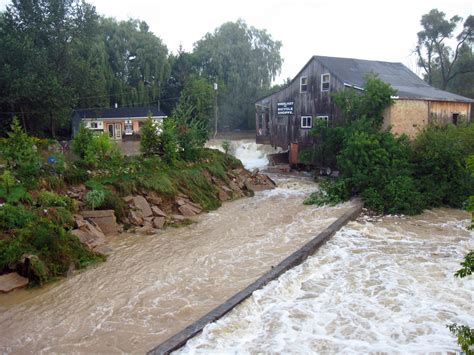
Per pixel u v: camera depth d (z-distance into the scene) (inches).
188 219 655.1
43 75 1179.3
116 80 1760.6
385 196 707.4
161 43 1999.3
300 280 407.2
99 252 499.5
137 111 1587.1
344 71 1038.4
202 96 1700.3
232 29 2197.3
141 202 642.2
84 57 1678.2
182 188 740.0
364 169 765.3
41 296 394.6
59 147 837.8
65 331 333.1
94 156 694.5
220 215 696.4
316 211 704.4
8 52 1136.8
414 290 384.8
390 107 890.7
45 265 430.3
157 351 282.5
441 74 1818.4
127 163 729.6
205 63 2177.7
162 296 391.5
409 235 563.2
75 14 1325.0
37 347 311.6
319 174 1037.2
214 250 517.0
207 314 333.1
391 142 784.3
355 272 429.7
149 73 1897.1
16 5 1250.0
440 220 642.8
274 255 494.3
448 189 729.6
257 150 1390.3
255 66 2170.3
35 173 578.6
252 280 422.9
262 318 335.3
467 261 225.0
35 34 1258.0
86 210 580.4
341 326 322.3
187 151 863.1
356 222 628.7
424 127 891.4
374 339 303.6
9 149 587.2
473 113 1386.6
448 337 303.6
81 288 411.2
